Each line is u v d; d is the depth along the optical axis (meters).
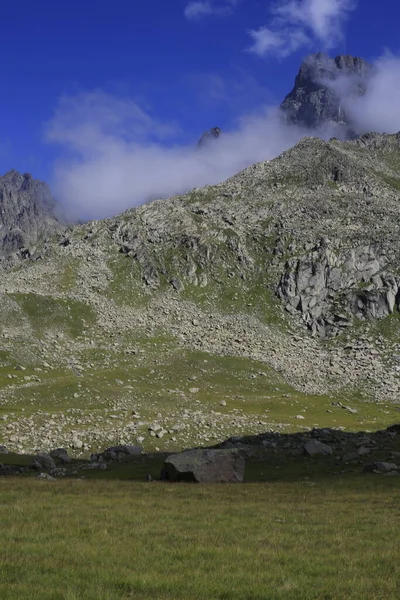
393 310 191.88
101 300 191.75
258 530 26.94
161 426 91.50
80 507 32.25
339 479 52.16
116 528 26.12
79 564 19.27
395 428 80.44
